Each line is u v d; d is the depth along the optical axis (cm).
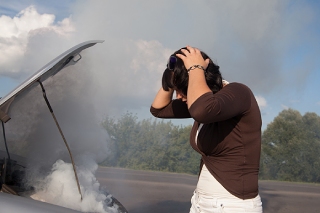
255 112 155
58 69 168
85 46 171
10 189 176
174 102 201
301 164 1272
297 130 1313
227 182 158
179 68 157
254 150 157
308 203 673
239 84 156
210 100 140
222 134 157
